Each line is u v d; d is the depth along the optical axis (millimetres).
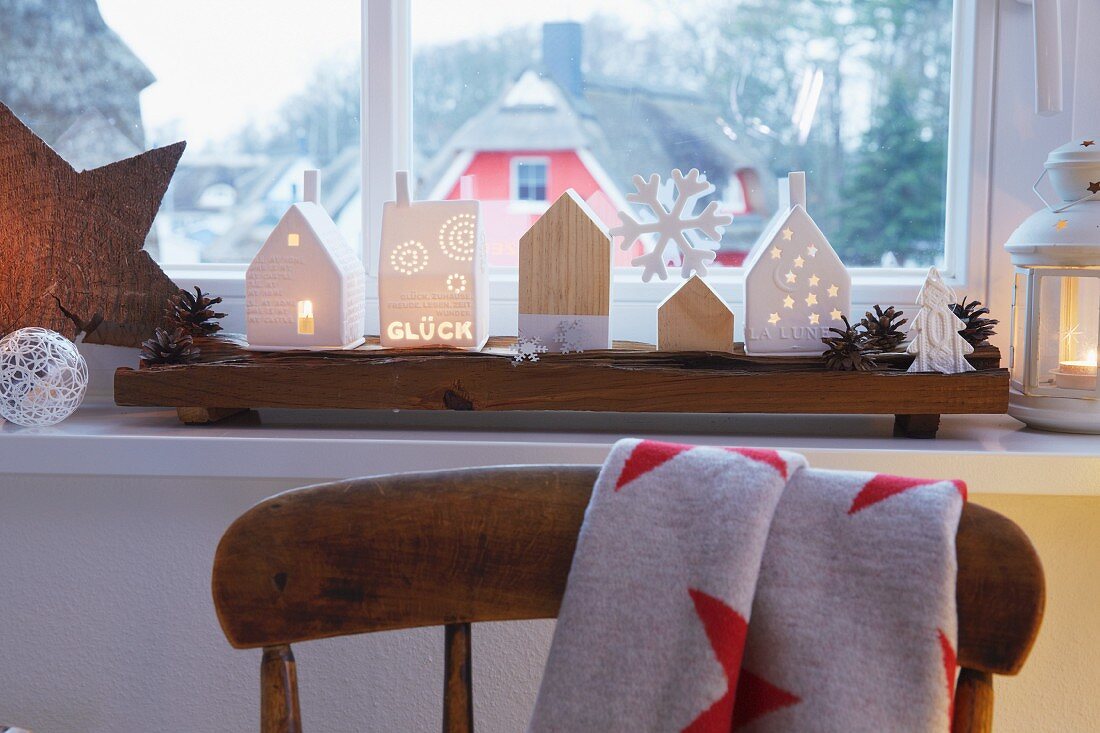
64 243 1144
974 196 1134
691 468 617
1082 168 958
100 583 1123
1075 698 1058
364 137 1198
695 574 579
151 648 1132
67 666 1143
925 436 993
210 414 1048
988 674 589
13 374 1018
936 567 550
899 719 538
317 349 1045
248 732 1142
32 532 1121
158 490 1103
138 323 1149
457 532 660
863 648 553
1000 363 1148
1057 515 1032
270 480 1089
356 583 660
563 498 657
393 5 1170
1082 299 982
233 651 1125
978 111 1122
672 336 1027
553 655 596
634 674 575
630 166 1211
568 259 1028
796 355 1013
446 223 1051
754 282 1014
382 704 1121
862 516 578
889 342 1009
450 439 979
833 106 1178
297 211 1048
